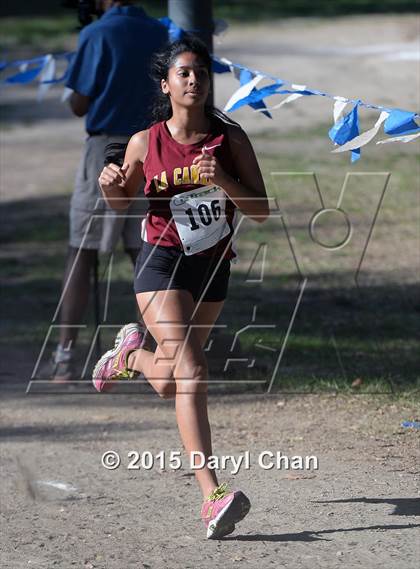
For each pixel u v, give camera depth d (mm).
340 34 71438
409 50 61625
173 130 11750
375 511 12320
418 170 36625
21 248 29719
